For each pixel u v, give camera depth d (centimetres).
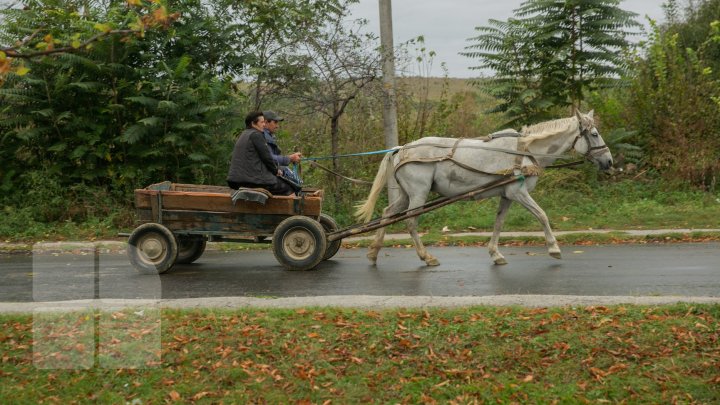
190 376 555
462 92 1716
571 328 622
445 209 1439
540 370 557
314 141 1452
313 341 614
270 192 970
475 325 630
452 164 983
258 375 557
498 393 523
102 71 1370
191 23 1438
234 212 964
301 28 1383
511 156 970
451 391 530
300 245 962
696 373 543
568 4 1573
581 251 1077
